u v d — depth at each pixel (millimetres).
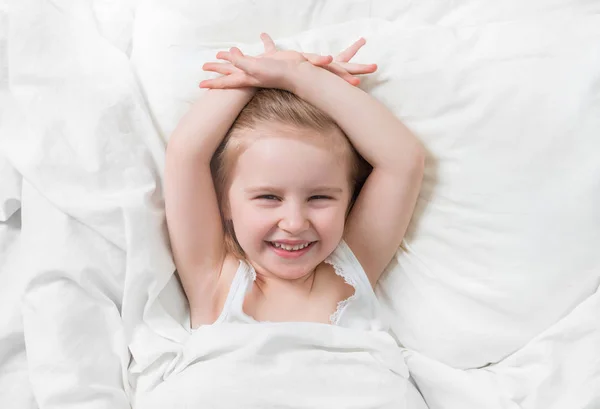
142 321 890
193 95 914
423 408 910
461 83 888
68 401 828
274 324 857
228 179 878
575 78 854
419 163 880
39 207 871
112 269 877
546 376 860
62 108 874
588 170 844
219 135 858
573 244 859
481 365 937
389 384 859
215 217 891
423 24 967
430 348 944
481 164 889
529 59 875
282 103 860
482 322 916
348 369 854
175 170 857
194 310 921
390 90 906
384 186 889
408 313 953
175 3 942
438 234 931
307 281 932
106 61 913
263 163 832
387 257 936
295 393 823
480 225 903
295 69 855
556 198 859
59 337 837
